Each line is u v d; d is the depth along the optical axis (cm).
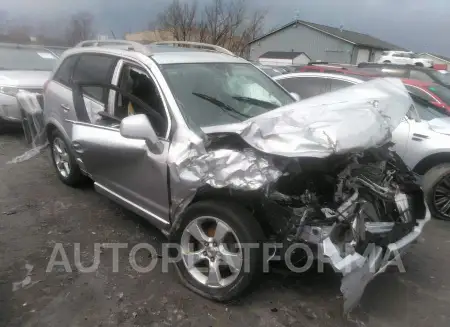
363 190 319
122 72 402
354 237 291
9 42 1012
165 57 396
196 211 314
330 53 4384
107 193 417
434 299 337
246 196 294
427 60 3281
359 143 304
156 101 362
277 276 355
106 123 398
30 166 601
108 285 333
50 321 290
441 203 496
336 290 339
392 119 362
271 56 4103
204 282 322
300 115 324
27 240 394
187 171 307
